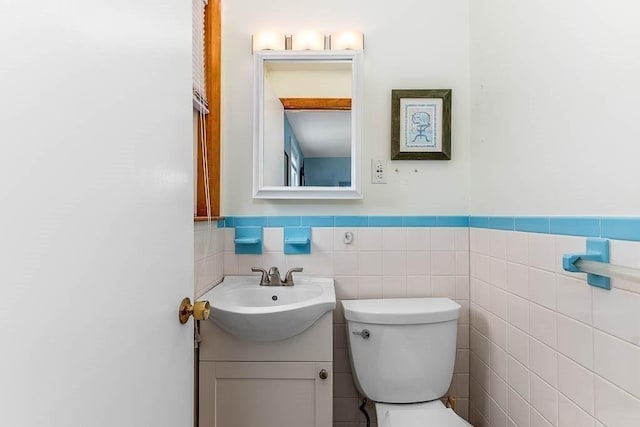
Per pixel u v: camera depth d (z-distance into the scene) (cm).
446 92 180
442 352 156
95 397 54
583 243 98
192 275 91
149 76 70
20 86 42
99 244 55
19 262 42
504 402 144
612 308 87
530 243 125
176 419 81
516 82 135
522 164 130
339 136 180
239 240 174
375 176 182
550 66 114
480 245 167
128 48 63
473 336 175
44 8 45
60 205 48
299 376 140
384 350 153
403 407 152
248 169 183
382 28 182
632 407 81
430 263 181
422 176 182
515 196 136
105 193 57
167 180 77
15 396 42
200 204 166
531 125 125
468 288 180
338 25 182
